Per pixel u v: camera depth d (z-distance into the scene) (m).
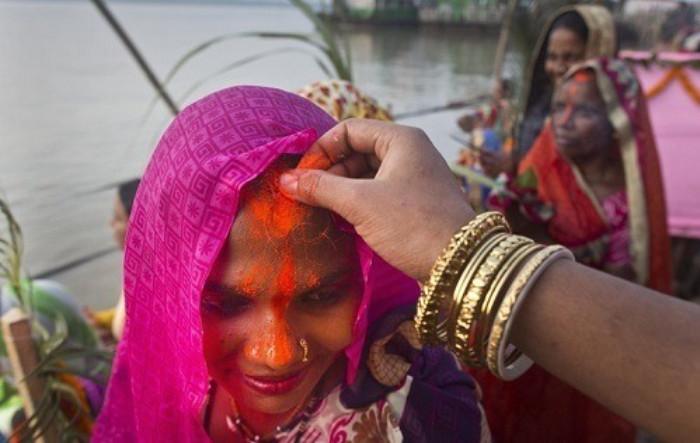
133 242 0.80
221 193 0.68
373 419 0.84
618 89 2.01
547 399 1.66
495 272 0.61
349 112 1.35
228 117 0.75
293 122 0.77
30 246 4.91
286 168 0.70
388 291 0.84
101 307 4.15
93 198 5.89
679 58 3.57
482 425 0.95
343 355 0.83
